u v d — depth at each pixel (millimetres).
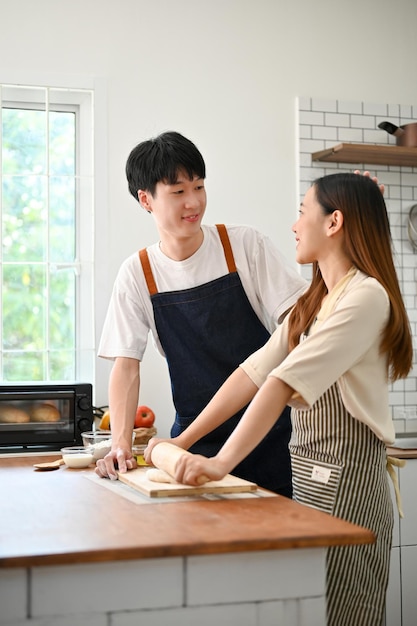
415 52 3754
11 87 3270
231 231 2316
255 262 2293
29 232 3350
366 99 3676
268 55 3533
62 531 1369
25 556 1202
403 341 1722
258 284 2295
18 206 3338
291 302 2227
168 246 2268
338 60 3635
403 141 3486
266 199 3516
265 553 1341
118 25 3355
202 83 3449
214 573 1315
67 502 1669
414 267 3717
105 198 3342
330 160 3555
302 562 1358
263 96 3523
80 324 3377
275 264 2279
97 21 3334
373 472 1739
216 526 1400
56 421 2832
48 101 3307
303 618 1359
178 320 2303
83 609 1259
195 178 2129
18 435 2791
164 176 2105
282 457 2230
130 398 2268
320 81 3604
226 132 3475
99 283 3326
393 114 3686
